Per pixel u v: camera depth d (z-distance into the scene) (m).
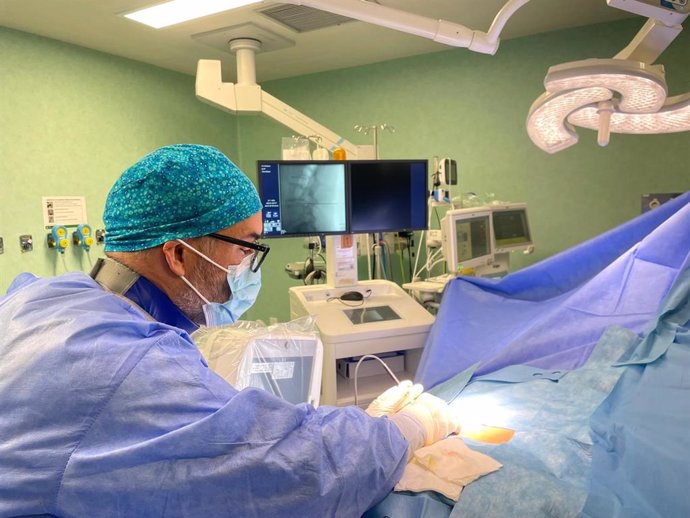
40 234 2.93
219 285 0.93
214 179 0.88
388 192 2.11
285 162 1.99
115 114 3.32
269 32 2.92
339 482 0.74
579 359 1.63
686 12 1.01
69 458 0.66
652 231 1.91
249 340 1.16
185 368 0.73
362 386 1.97
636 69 1.00
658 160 3.10
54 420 0.68
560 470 1.03
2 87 2.73
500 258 3.18
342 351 1.86
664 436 1.09
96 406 0.68
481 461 1.05
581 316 1.74
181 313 0.93
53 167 2.99
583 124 1.33
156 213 0.86
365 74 3.77
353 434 0.80
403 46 3.36
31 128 2.87
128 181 0.87
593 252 2.02
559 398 1.36
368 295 2.20
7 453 0.67
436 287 2.69
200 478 0.68
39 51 2.89
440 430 1.14
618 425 1.15
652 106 1.14
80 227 3.10
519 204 3.17
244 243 0.92
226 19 2.72
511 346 1.70
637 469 1.00
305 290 2.17
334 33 3.02
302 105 4.02
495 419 1.28
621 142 3.16
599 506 0.92
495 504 0.93
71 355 0.71
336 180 2.05
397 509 0.95
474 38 1.19
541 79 3.29
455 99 3.54
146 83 3.52
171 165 0.86
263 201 1.99
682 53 2.94
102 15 2.62
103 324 0.74
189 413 0.70
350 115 3.86
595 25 3.12
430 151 3.65
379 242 3.10
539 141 1.41
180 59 3.44
